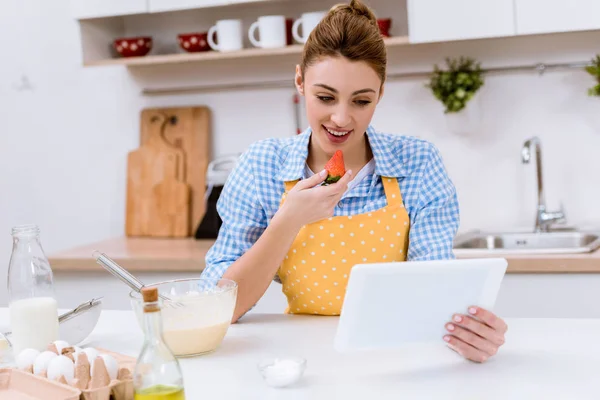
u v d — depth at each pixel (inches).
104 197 136.0
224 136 130.9
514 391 47.3
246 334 62.2
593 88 110.8
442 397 46.8
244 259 63.6
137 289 54.2
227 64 129.3
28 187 138.9
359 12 61.6
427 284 51.5
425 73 120.0
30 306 56.0
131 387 46.7
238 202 69.9
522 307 99.7
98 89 134.3
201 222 126.1
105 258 54.9
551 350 55.0
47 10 134.4
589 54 114.7
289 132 128.1
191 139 130.4
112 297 113.1
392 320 52.4
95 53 124.3
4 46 136.6
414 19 108.3
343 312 50.8
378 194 69.1
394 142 70.0
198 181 130.0
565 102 116.2
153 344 42.0
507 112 118.3
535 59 116.7
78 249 119.3
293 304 69.4
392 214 67.3
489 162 119.7
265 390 49.1
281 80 127.6
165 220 130.7
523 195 118.9
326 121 61.4
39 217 139.2
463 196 121.2
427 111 121.2
